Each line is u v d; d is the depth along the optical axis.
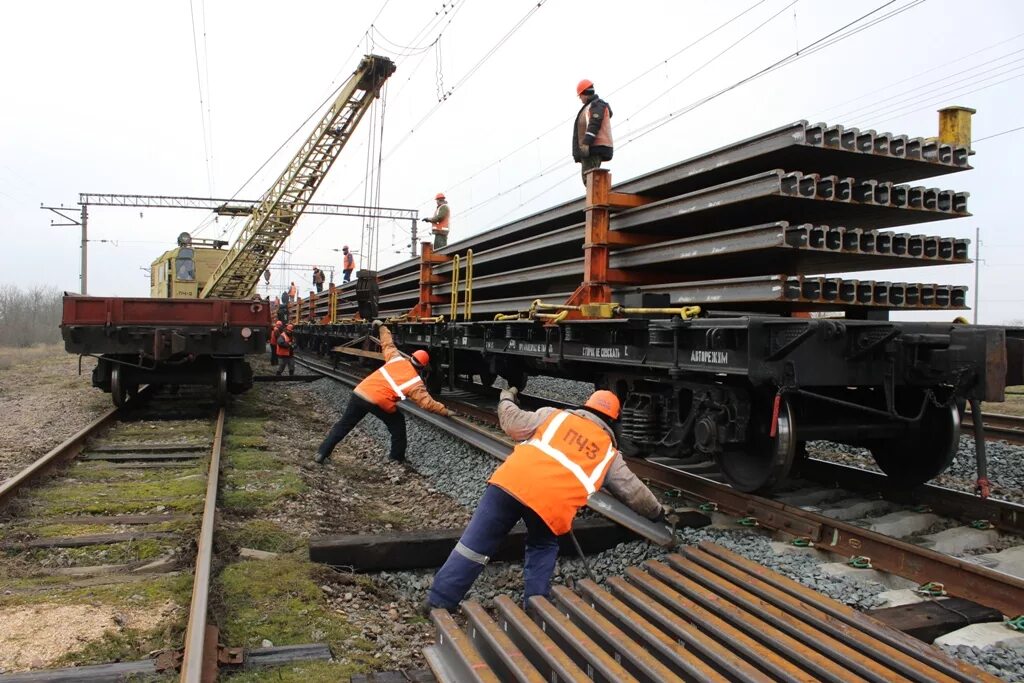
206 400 12.34
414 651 3.57
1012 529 4.64
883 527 4.70
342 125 20.50
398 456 7.61
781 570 3.97
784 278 4.24
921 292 4.73
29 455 7.64
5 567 4.25
